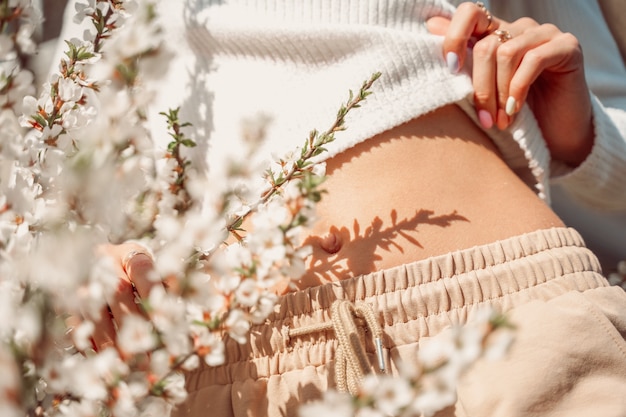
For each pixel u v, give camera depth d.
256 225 0.65
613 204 1.35
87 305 0.56
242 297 0.62
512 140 1.13
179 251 0.60
